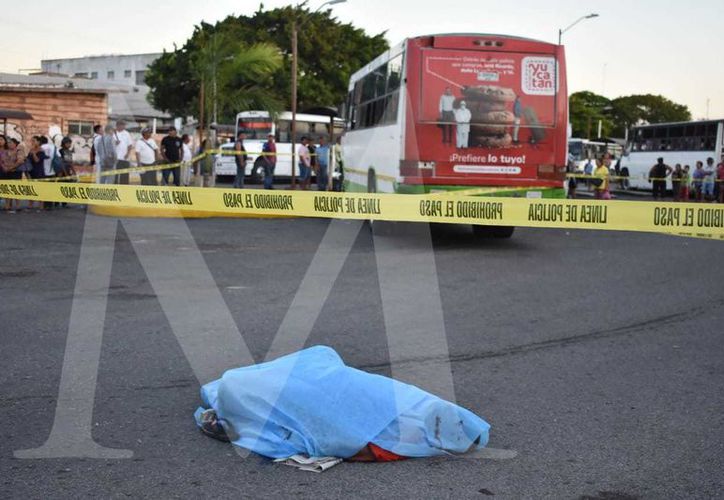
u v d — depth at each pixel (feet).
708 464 12.78
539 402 15.89
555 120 40.14
